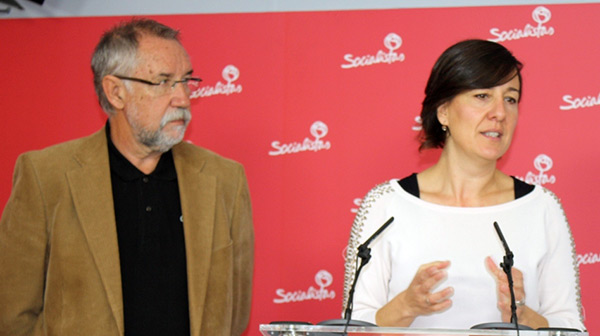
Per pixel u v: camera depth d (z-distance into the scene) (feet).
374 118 15.15
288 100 15.29
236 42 15.42
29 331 10.46
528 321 9.09
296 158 15.21
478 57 10.12
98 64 11.01
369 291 10.20
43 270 10.43
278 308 15.02
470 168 10.53
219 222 11.08
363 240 10.47
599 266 14.52
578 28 14.92
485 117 10.14
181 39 15.43
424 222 10.36
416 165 14.99
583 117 14.79
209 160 11.47
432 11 15.17
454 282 10.02
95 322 10.08
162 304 10.43
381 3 15.28
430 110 10.68
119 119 10.92
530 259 10.13
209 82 15.39
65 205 10.43
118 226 10.57
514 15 15.01
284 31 15.39
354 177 15.11
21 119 15.53
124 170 10.86
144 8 15.51
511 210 10.39
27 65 15.58
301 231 15.11
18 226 10.28
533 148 14.83
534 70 14.90
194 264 10.61
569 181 14.73
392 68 15.17
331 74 15.26
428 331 6.79
